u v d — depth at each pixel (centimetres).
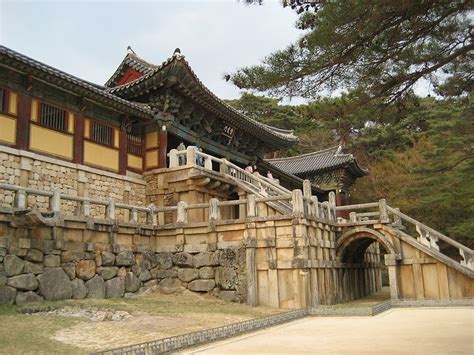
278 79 990
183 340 945
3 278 1320
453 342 932
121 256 1752
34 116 1806
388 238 2011
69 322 1173
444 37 983
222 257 1833
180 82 2283
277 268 1752
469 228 3538
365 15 878
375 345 920
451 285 1864
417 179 3841
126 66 2828
